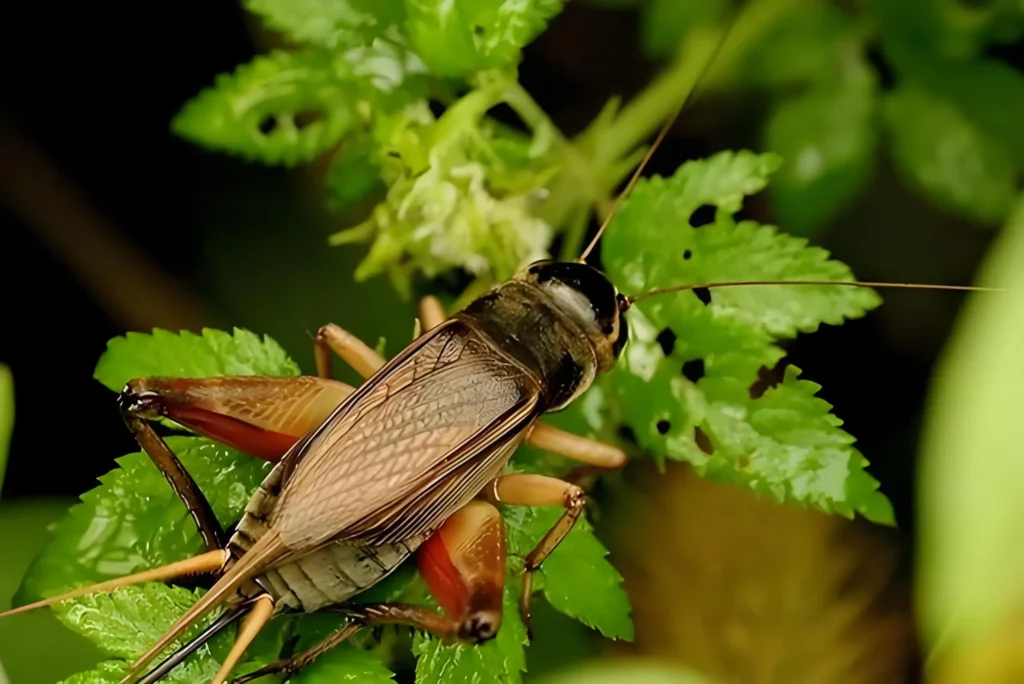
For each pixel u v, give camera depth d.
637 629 0.18
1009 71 0.18
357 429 0.17
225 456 0.17
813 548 0.18
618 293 0.18
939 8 0.18
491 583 0.17
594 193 0.18
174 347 0.17
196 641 0.17
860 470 0.17
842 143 0.18
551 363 0.17
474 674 0.17
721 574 0.18
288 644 0.17
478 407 0.17
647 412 0.17
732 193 0.18
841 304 0.17
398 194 0.18
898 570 0.18
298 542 0.17
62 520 0.17
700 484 0.18
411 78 0.18
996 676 0.16
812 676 0.18
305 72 0.18
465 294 0.18
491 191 0.18
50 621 0.17
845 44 0.18
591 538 0.17
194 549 0.17
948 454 0.16
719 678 0.18
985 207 0.18
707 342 0.17
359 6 0.18
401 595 0.17
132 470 0.17
